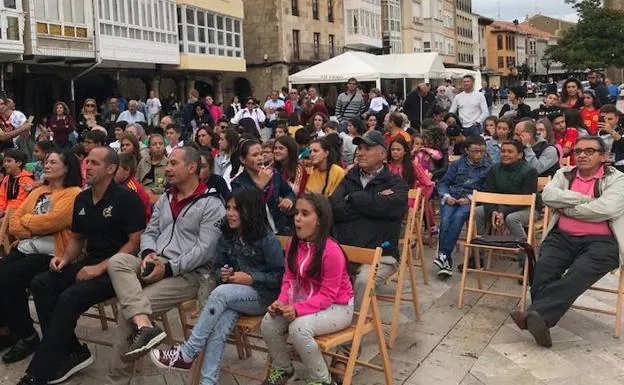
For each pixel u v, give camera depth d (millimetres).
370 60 28531
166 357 4629
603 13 39625
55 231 5707
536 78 98188
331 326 4566
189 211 5219
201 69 31109
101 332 6328
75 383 5227
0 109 11344
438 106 14992
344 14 46500
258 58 38156
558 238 6141
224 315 4711
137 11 26078
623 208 5879
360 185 6062
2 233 6770
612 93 23000
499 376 5113
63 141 14453
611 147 10375
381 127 14336
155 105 21969
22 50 19625
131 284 4883
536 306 5633
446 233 7762
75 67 23688
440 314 6512
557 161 8836
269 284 4859
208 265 5238
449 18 76062
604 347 5621
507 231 7742
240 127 12047
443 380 5070
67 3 21984
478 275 7238
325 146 6906
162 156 8133
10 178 7508
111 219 5312
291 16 39219
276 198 6484
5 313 5758
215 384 4672
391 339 5699
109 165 5297
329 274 4605
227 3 33719
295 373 5215
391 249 5930
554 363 5309
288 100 19609
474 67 86500
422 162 10203
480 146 8125
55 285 5348
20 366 5633
